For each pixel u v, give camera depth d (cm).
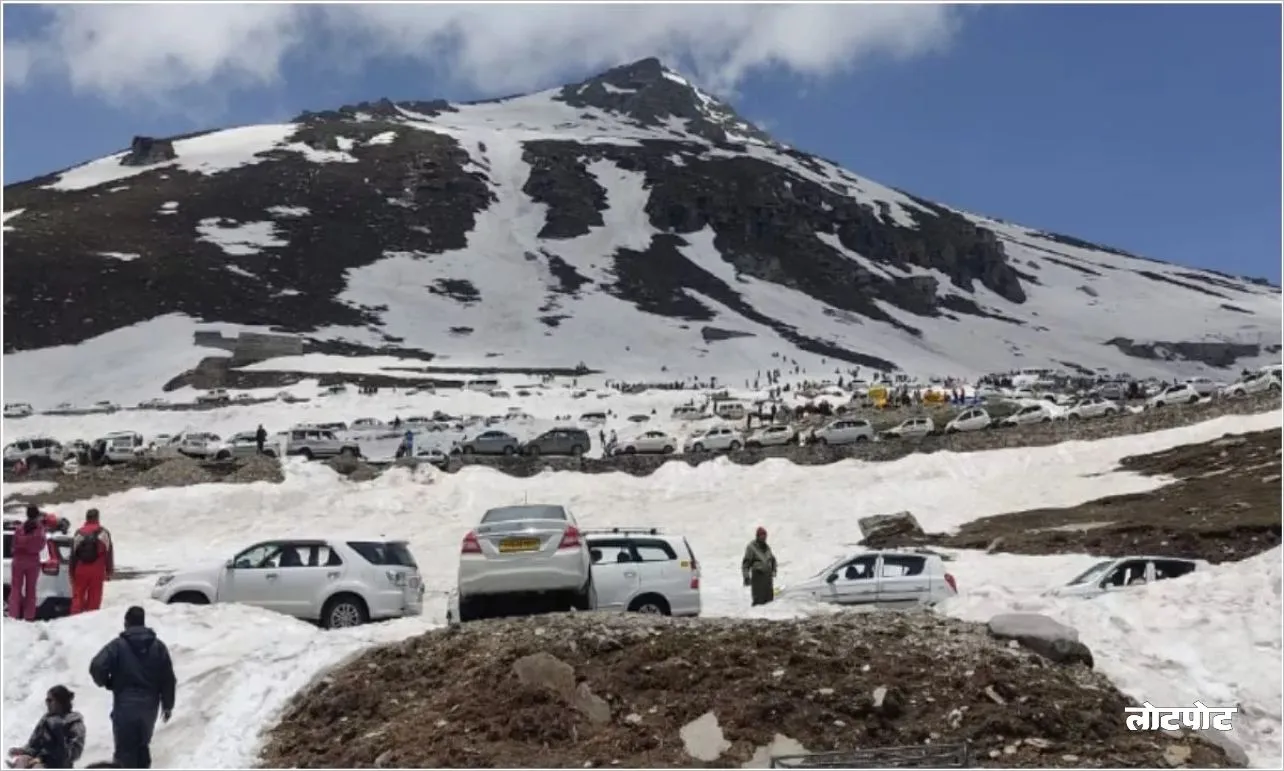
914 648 1234
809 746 1081
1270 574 1466
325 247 18675
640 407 9250
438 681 1238
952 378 14462
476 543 1588
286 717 1245
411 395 9838
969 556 2994
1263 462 3788
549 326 16088
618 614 1396
